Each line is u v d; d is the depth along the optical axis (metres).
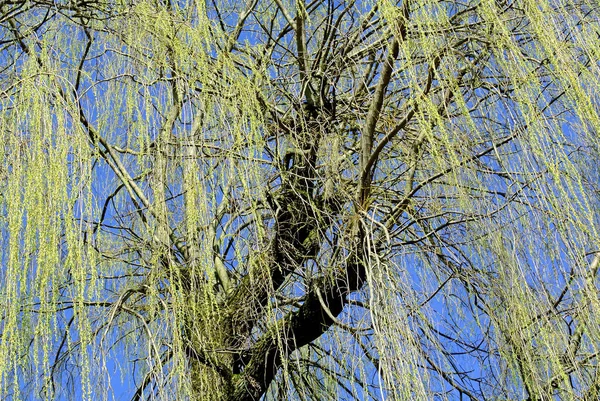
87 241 3.07
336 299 3.81
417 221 3.75
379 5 3.59
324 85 4.20
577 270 3.30
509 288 3.50
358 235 3.56
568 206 3.27
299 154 3.97
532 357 3.50
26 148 3.02
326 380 3.96
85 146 3.15
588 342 3.57
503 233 3.53
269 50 4.35
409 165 4.00
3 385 2.69
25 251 2.83
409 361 3.07
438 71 3.66
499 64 3.55
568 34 3.56
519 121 3.45
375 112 3.61
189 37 3.63
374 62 4.01
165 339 3.36
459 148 3.62
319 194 4.00
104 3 3.73
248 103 3.61
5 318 2.74
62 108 3.17
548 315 3.45
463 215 3.68
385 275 3.35
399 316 3.18
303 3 4.27
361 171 3.62
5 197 2.98
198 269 3.39
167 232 3.38
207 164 3.54
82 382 2.89
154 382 3.13
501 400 3.59
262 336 4.06
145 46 3.60
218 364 3.63
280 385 3.89
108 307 3.46
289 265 3.86
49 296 2.94
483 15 3.71
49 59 3.40
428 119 3.62
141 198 3.64
